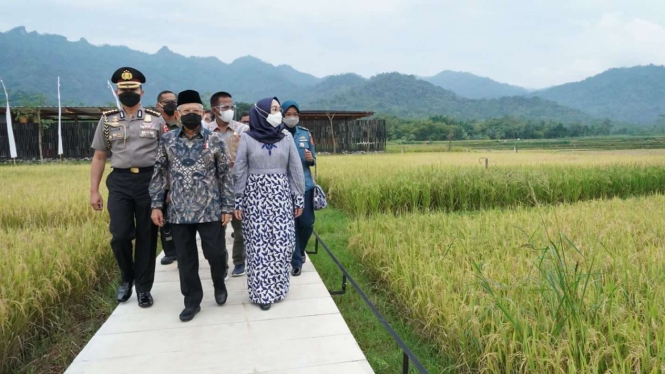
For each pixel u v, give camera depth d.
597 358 2.53
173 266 5.17
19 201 7.92
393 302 4.49
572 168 13.07
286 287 4.02
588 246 4.75
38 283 3.88
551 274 3.38
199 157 3.52
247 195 3.89
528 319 3.08
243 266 4.91
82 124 26.20
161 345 3.23
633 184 11.66
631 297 3.38
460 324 3.28
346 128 30.92
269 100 3.86
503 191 10.40
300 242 4.78
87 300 4.55
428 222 6.45
